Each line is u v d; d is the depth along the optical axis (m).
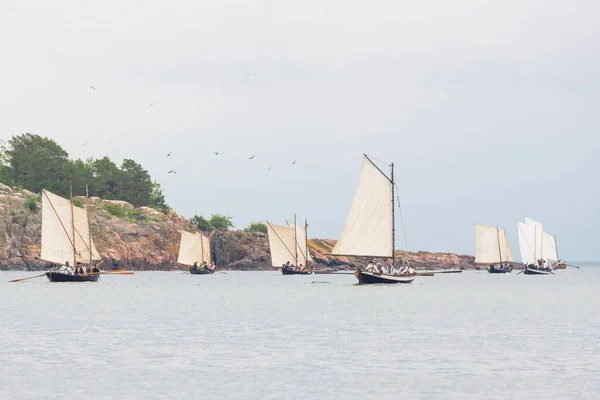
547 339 148.25
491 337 151.50
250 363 118.25
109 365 116.00
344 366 116.00
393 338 149.62
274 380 105.00
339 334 156.62
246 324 177.38
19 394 96.00
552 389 99.06
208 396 95.38
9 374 108.44
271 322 182.88
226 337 151.00
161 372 110.50
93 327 169.88
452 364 117.81
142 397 94.62
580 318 196.12
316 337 151.25
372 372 110.94
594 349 133.62
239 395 95.88
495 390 98.62
